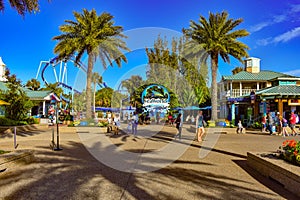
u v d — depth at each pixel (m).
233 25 21.67
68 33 20.44
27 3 9.05
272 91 24.83
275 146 11.89
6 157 6.95
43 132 19.23
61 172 6.56
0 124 19.91
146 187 5.40
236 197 4.84
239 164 7.75
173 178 6.09
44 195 4.87
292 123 18.30
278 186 5.53
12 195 4.85
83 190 5.17
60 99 33.56
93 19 18.33
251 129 23.28
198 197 4.82
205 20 20.39
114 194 4.95
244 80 32.34
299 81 30.42
